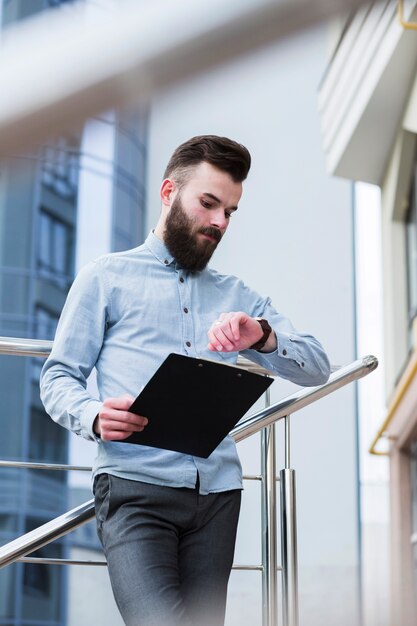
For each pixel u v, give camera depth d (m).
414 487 8.02
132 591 1.35
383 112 7.56
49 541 1.69
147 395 1.31
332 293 13.17
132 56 0.26
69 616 11.47
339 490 11.70
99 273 1.58
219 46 0.26
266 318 1.73
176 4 0.26
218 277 1.70
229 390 1.34
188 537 1.47
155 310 1.58
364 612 0.73
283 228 13.41
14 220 12.36
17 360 11.94
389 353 8.45
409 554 8.03
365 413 9.70
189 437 1.40
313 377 1.70
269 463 1.93
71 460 11.89
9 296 12.20
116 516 1.43
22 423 11.82
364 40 7.31
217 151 1.60
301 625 0.73
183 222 1.59
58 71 0.26
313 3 0.26
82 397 1.46
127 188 12.87
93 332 1.55
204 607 1.43
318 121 13.77
